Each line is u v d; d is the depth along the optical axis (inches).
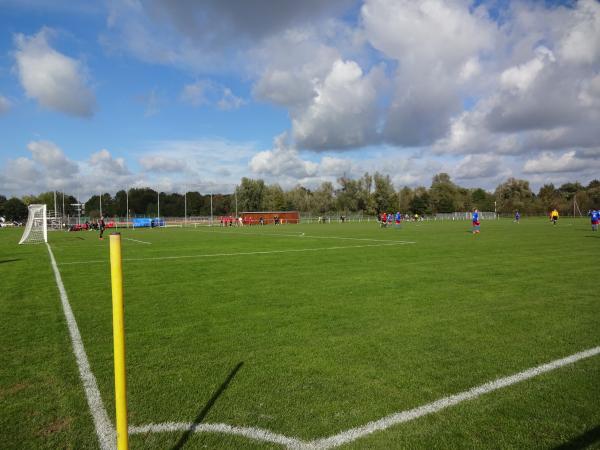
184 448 126.8
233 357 204.4
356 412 147.3
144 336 241.1
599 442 127.6
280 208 4483.3
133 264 586.9
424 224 2316.7
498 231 1362.0
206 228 2272.4
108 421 143.6
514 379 173.9
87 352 215.5
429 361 195.5
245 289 384.5
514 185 4522.6
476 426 137.6
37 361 203.2
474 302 316.8
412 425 138.5
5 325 270.1
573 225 1811.0
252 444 128.6
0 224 3956.7
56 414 149.4
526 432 133.6
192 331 250.4
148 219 2854.3
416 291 362.3
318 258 631.8
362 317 277.3
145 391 166.4
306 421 141.6
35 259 695.1
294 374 181.8
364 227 2003.0
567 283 391.5
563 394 160.1
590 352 205.3
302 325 260.1
